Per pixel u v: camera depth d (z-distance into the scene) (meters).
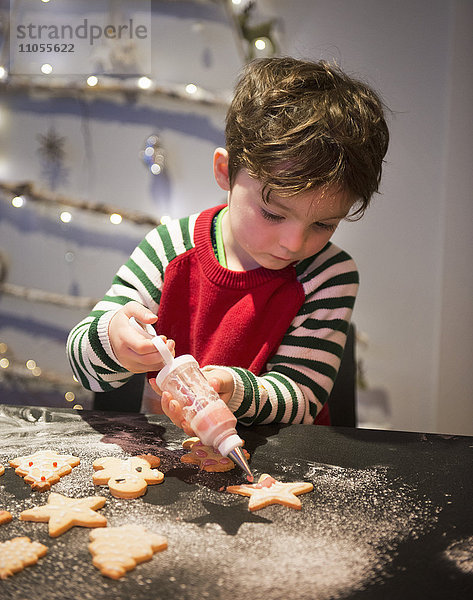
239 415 0.73
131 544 0.43
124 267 0.96
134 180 2.04
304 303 0.91
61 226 2.10
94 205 2.05
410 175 1.90
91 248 2.10
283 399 0.78
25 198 2.09
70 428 0.68
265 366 0.91
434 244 1.92
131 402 1.09
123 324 0.73
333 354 0.89
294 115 0.71
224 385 0.70
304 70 0.78
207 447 0.62
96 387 0.83
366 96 0.78
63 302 2.12
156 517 0.49
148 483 0.55
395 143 1.89
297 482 0.55
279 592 0.39
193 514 0.49
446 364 1.93
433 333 1.95
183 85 1.95
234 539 0.45
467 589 0.39
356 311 1.98
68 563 0.42
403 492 0.53
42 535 0.46
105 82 1.98
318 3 1.87
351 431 0.68
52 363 2.15
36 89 2.04
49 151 2.05
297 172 0.68
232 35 1.91
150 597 0.38
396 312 1.97
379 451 0.63
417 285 1.94
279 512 0.50
